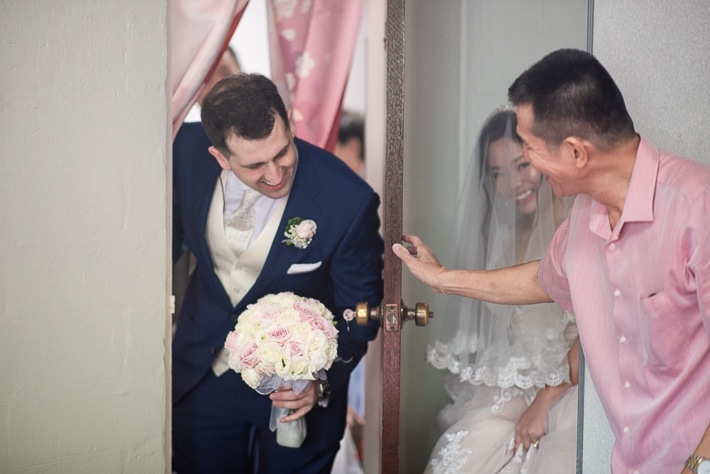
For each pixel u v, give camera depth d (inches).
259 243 107.1
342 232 108.7
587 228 84.3
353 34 112.0
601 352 83.4
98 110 90.9
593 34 88.3
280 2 109.3
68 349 91.4
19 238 88.0
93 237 91.7
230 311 107.8
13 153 87.0
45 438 91.1
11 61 86.3
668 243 74.9
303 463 111.3
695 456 71.6
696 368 76.5
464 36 104.1
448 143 105.0
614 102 76.1
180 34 104.5
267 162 105.4
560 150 77.9
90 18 90.0
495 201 101.8
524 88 78.4
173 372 109.6
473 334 101.7
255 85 104.1
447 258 105.5
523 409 101.5
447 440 100.5
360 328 110.2
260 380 96.7
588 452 91.3
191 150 106.7
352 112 113.2
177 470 111.0
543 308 98.5
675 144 87.5
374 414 116.6
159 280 95.5
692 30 86.4
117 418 94.5
